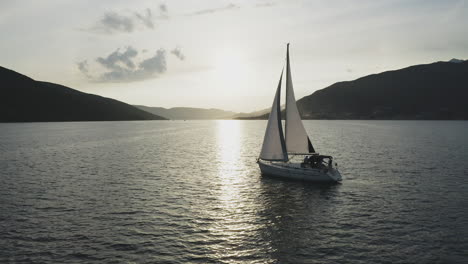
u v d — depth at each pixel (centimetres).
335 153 5912
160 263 1622
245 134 14038
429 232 2017
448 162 4750
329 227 2133
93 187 3250
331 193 3027
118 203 2666
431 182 3431
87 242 1862
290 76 3694
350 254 1727
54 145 7762
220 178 3766
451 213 2381
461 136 9925
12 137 10131
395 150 6350
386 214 2384
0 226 2095
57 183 3431
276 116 3722
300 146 3703
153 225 2155
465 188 3144
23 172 4084
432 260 1645
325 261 1647
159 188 3231
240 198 2864
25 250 1742
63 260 1634
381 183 3419
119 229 2075
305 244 1862
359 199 2811
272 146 3766
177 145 8244
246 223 2214
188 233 2023
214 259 1673
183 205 2631
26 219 2239
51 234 1975
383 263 1622
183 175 3947
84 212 2414
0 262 1597
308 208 2558
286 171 3641
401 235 1977
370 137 9844
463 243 1842
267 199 2830
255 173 4103
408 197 2850
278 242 1894
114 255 1702
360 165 4556
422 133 11575
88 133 12781
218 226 2152
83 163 4894
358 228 2106
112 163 4919
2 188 3175
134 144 8394
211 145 8325
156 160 5300
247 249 1797
